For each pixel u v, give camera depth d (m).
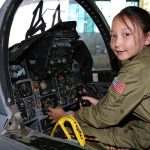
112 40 1.41
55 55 2.35
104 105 1.32
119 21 1.34
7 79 1.18
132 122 1.55
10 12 1.15
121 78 1.27
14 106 1.20
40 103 2.31
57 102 2.49
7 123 1.17
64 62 2.47
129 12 1.33
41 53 2.24
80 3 2.05
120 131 1.52
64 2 4.90
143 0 4.66
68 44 2.45
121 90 1.25
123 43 1.34
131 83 1.25
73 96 2.67
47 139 1.15
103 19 2.20
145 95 1.27
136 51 1.35
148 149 1.44
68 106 2.62
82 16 4.87
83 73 2.82
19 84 2.13
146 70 1.26
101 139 1.52
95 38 4.52
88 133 1.55
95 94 2.74
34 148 1.05
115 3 4.70
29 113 2.21
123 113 1.30
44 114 2.32
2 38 1.15
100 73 2.90
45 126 2.32
